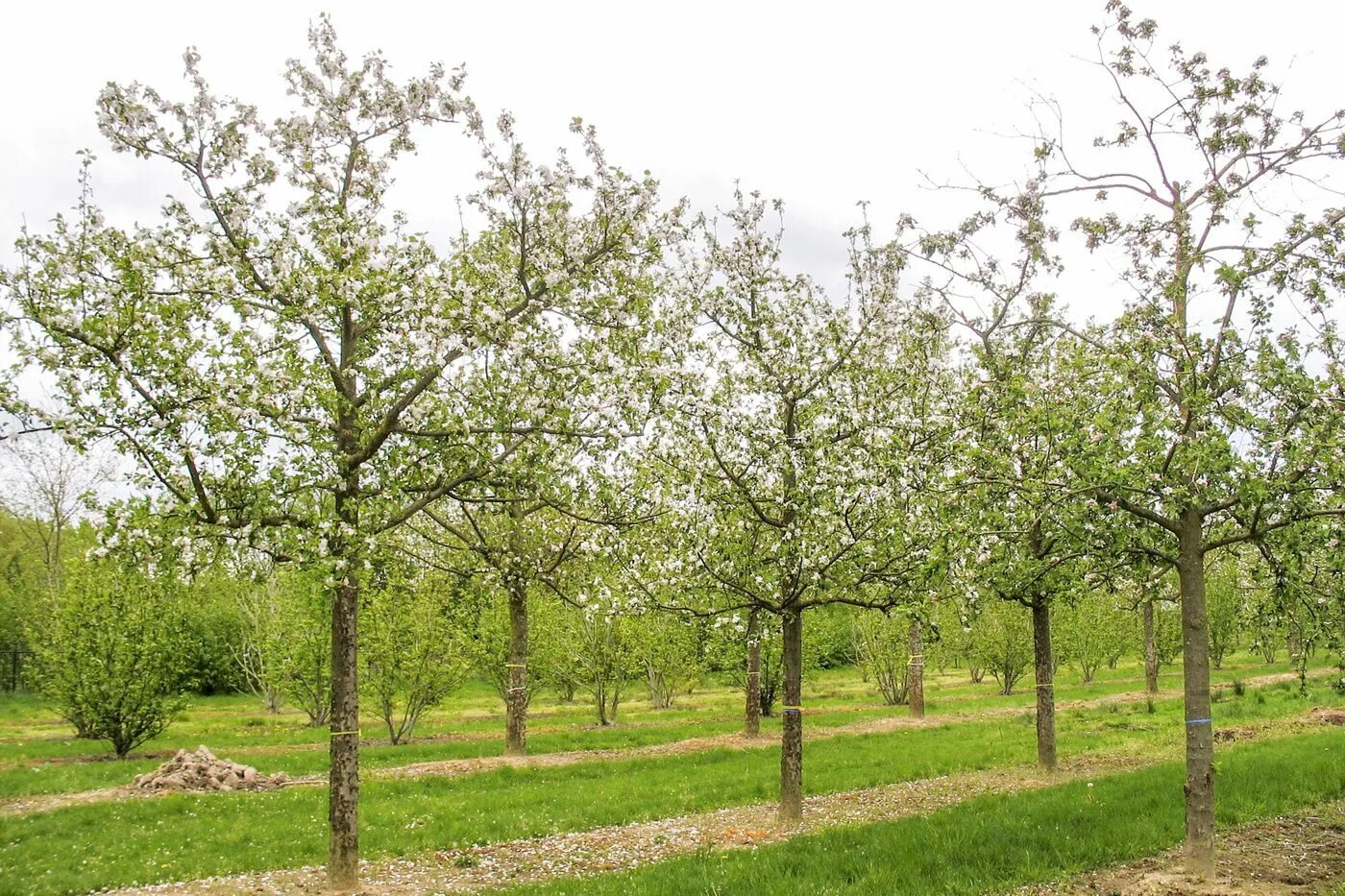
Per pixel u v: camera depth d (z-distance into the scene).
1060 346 14.72
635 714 34.91
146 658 23.14
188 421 9.96
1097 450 9.92
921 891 9.24
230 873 11.75
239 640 45.22
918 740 22.19
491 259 13.02
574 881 10.72
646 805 15.48
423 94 12.16
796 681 14.30
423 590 24.70
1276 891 8.88
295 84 12.19
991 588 14.41
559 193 12.69
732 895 9.52
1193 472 9.60
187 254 11.05
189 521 10.42
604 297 12.78
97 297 9.97
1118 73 11.11
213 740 26.31
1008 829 11.45
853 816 13.98
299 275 10.88
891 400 15.40
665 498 14.62
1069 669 52.16
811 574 13.66
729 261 15.32
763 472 14.42
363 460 11.55
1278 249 9.74
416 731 29.50
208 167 11.41
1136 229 11.13
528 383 12.16
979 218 14.66
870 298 15.70
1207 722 9.78
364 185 12.32
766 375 14.65
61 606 24.41
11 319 9.83
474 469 12.07
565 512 13.87
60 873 11.62
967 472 11.70
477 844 13.28
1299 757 15.32
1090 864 10.02
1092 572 12.41
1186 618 10.10
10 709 37.66
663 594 14.63
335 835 11.02
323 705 30.23
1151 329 10.28
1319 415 9.30
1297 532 10.33
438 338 10.80
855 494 13.67
